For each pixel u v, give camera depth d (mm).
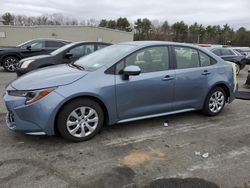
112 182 3406
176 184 3398
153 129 5172
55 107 4184
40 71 4836
